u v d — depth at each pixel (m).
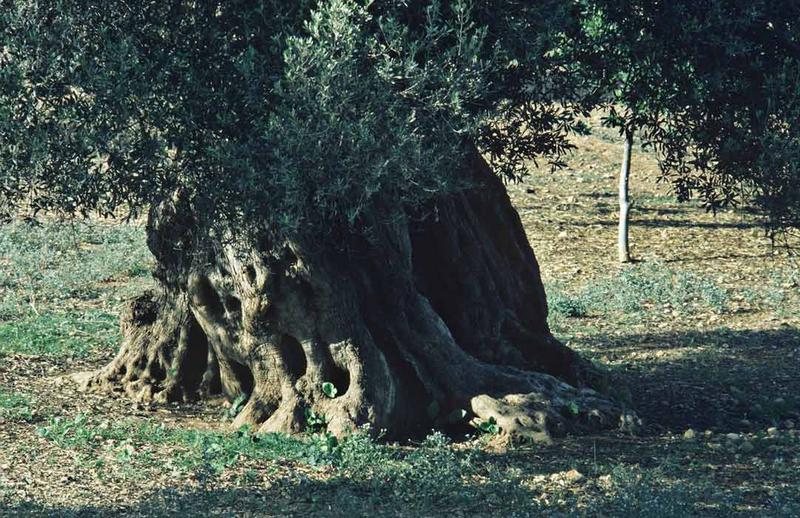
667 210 30.62
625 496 9.65
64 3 9.43
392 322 12.56
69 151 9.42
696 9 11.00
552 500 9.91
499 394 12.58
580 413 12.58
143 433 12.02
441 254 13.27
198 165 9.67
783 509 9.26
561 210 30.44
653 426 13.21
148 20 9.63
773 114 11.27
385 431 12.02
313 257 11.79
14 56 9.46
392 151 9.26
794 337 18.92
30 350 16.81
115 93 9.10
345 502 9.72
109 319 19.70
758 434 12.63
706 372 16.41
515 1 9.83
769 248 26.69
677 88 11.58
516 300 14.34
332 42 8.97
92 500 9.77
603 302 21.95
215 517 9.29
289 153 9.20
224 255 12.19
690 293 22.66
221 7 9.66
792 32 11.12
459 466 10.91
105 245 26.05
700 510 9.50
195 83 9.38
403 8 9.59
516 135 11.67
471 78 9.39
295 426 12.10
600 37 11.14
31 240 25.97
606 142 38.16
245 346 12.51
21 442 11.61
